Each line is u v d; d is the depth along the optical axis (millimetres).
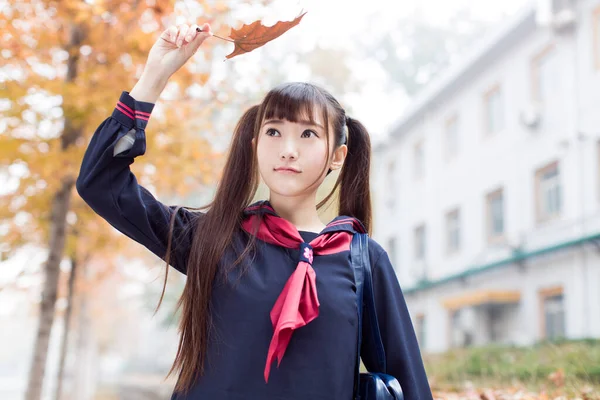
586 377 4484
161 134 6254
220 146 6867
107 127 1732
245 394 1638
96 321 25609
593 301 11227
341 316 1722
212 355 1691
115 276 14148
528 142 13281
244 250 1764
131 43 5559
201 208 1949
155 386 18453
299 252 1777
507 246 13562
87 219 7895
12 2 5602
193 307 1732
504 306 14234
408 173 18828
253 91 6551
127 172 1771
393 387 1742
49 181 6156
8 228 7715
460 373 6352
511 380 5391
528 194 13250
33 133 6125
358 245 1885
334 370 1671
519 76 13695
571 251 11758
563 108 12109
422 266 17594
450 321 16172
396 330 1884
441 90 16453
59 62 6316
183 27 1761
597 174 11258
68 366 23281
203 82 5672
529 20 13000
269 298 1703
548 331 12586
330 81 16891
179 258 1886
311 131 1810
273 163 1807
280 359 1637
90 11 5328
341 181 2174
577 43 11758
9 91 5512
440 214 16875
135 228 1797
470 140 15594
